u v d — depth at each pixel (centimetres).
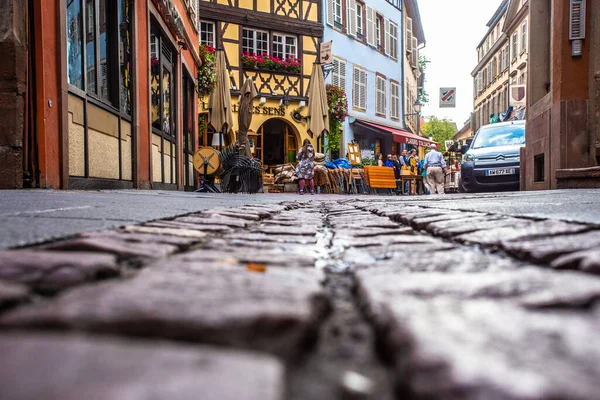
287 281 122
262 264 163
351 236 261
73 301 91
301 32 2405
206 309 86
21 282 112
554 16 1195
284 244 224
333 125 2469
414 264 161
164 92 1307
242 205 554
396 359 72
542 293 101
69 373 58
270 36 2350
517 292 105
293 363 76
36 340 69
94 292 100
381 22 3044
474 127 4803
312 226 321
